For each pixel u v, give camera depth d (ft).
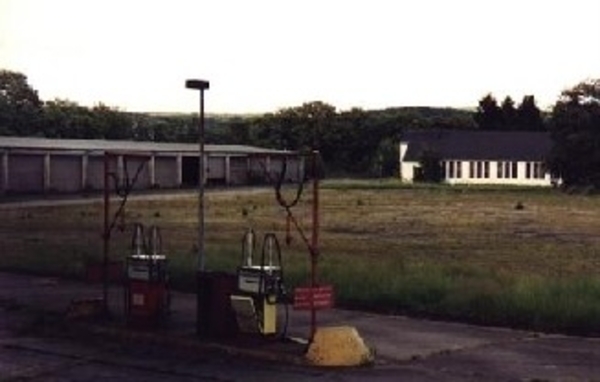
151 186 273.33
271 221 162.91
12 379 42.14
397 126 514.27
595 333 54.95
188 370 43.93
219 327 49.52
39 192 236.43
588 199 272.51
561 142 331.16
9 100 465.06
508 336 53.36
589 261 102.17
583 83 330.75
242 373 43.19
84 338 52.26
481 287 67.21
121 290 69.72
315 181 47.44
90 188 252.42
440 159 436.76
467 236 137.90
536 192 319.27
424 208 215.72
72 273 78.02
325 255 96.53
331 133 497.46
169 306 56.70
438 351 48.49
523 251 113.91
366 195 280.51
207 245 105.60
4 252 94.48
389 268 79.20
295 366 44.75
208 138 490.90
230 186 291.99
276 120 502.79
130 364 45.34
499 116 549.54
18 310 60.80
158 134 479.41
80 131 450.30
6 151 229.04
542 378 42.19
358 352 44.91
